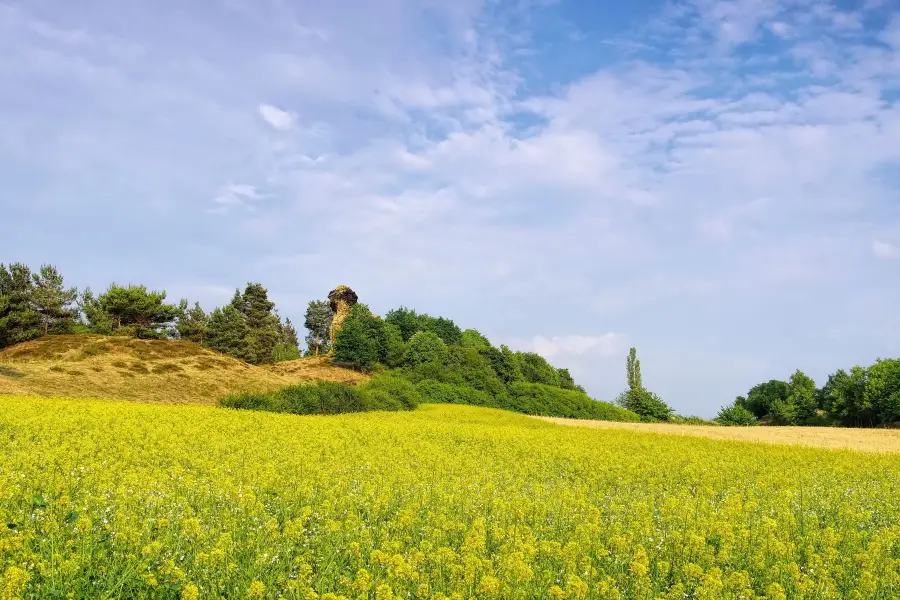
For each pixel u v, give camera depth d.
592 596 7.27
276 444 19.33
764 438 42.84
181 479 11.96
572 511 11.15
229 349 89.00
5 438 17.02
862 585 7.77
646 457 21.83
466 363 81.62
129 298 81.31
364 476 14.16
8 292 65.94
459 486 13.17
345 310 104.19
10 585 6.19
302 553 8.45
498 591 7.00
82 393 45.69
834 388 85.12
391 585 7.22
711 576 7.39
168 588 6.97
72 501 10.04
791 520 10.97
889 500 14.82
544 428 39.38
